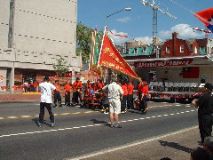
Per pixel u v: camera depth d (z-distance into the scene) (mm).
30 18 49312
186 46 74688
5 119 16594
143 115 20484
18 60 45688
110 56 21438
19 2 47969
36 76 48312
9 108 22828
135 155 9531
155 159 9164
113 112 15141
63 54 53562
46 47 51312
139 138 12562
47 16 51500
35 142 11219
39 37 50406
